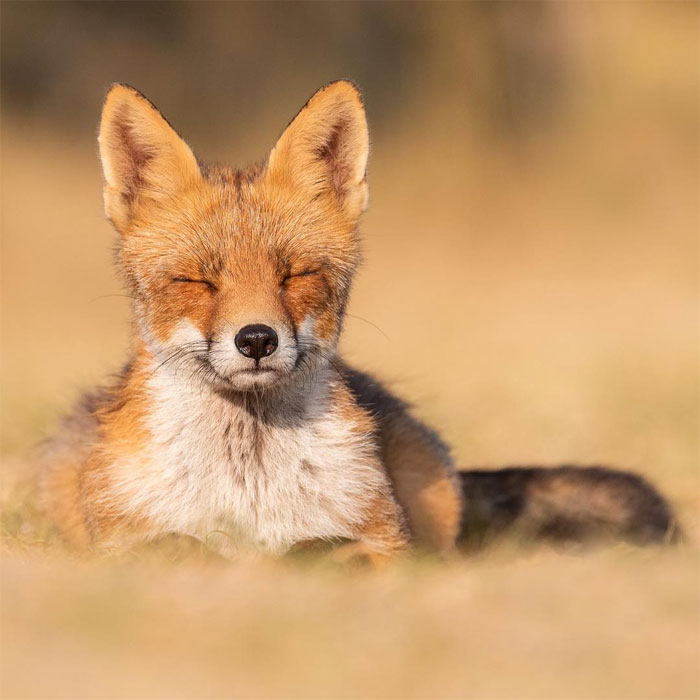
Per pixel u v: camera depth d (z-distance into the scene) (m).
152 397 9.73
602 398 18.94
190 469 9.60
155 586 7.75
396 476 11.01
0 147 39.25
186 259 9.62
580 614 7.34
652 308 31.52
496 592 7.80
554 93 43.59
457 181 41.50
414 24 43.72
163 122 10.05
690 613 7.36
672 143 42.72
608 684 6.19
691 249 38.25
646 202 41.12
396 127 43.31
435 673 6.29
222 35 43.94
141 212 10.11
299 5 43.94
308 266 9.83
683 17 44.31
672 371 21.50
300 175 10.33
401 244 38.66
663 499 11.85
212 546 9.33
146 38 43.31
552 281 35.66
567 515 12.09
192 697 5.95
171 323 9.66
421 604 7.55
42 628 6.91
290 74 44.09
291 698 5.97
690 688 6.15
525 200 41.09
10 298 30.83
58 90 41.88
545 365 22.38
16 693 5.95
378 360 22.92
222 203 9.91
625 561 9.22
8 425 15.95
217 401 9.60
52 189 37.78
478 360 23.48
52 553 9.88
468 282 35.31
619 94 43.38
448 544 11.16
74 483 10.67
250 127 43.75
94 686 6.05
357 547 9.31
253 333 9.11
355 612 7.25
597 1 43.62
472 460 15.43
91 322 28.84
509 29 43.22
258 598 7.52
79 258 34.03
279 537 9.70
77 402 11.86
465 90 43.12
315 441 9.77
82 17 42.47
